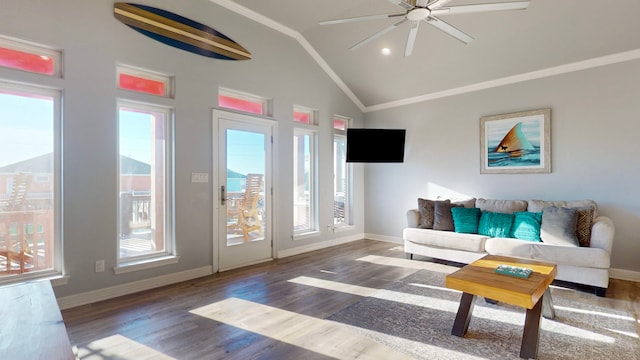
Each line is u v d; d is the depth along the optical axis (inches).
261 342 87.9
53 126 111.4
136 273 127.4
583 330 94.3
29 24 103.7
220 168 156.1
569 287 131.3
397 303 115.2
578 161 157.1
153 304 113.8
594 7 130.8
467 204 180.1
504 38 155.9
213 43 151.9
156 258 135.1
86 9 115.0
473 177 192.1
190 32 143.4
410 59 186.2
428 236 169.5
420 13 97.3
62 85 110.0
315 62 205.3
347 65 207.3
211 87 152.1
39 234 109.4
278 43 182.1
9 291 54.0
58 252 111.8
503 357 80.7
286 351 83.5
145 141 134.9
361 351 83.6
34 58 108.4
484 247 152.3
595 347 84.7
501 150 180.5
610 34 139.1
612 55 146.9
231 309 109.7
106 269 119.7
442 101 205.2
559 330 94.3
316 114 210.1
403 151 217.8
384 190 234.8
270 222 179.3
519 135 174.1
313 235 204.1
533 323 80.7
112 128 121.4
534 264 104.5
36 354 34.7
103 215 119.2
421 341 88.7
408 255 182.7
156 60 133.0
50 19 107.5
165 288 130.8
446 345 86.6
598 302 115.7
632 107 143.7
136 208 132.2
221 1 154.4
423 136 214.4
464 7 94.2
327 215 215.5
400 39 173.5
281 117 184.4
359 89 227.0
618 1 126.3
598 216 146.8
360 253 193.6
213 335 91.5
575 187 157.9
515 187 176.7
